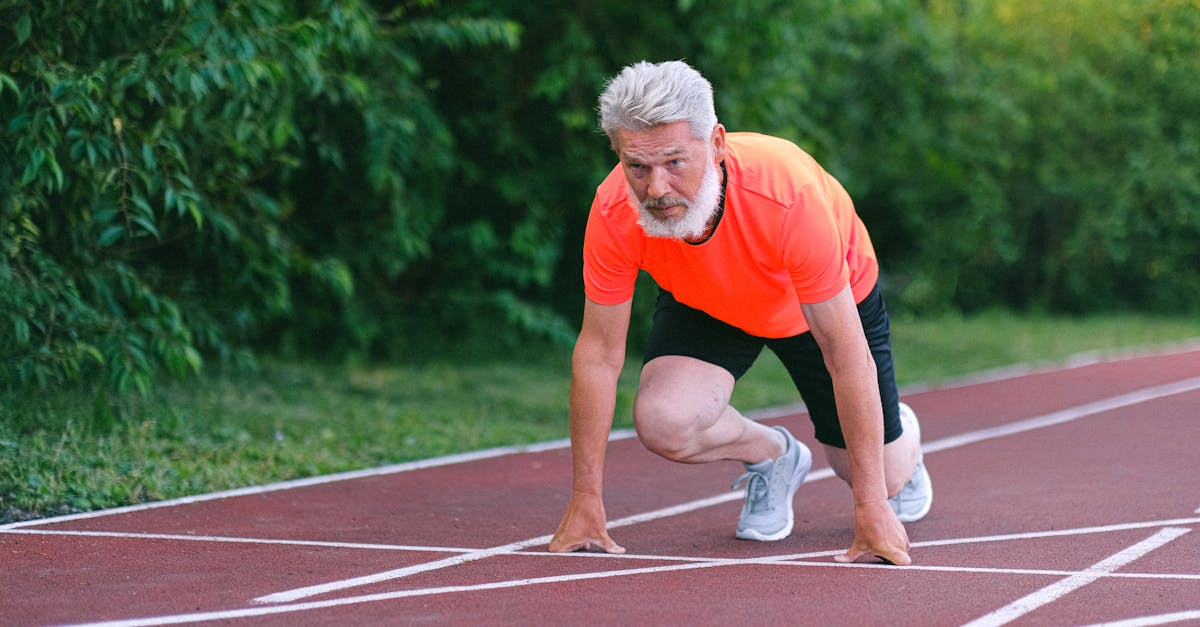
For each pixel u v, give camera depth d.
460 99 11.24
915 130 16.05
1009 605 3.67
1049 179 20.69
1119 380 11.75
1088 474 6.45
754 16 11.36
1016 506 5.54
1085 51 20.89
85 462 5.91
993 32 18.39
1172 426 8.37
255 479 6.11
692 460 4.49
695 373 4.39
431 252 11.47
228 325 8.77
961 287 22.09
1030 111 20.41
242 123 7.14
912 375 12.16
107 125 5.98
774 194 3.89
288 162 8.00
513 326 11.61
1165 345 16.05
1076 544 4.63
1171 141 20.88
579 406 4.38
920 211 19.33
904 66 15.75
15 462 5.61
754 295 4.14
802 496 5.90
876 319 4.52
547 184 11.53
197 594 3.83
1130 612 3.58
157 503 5.46
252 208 8.49
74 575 4.08
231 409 7.96
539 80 10.84
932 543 4.68
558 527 4.99
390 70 9.49
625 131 3.65
